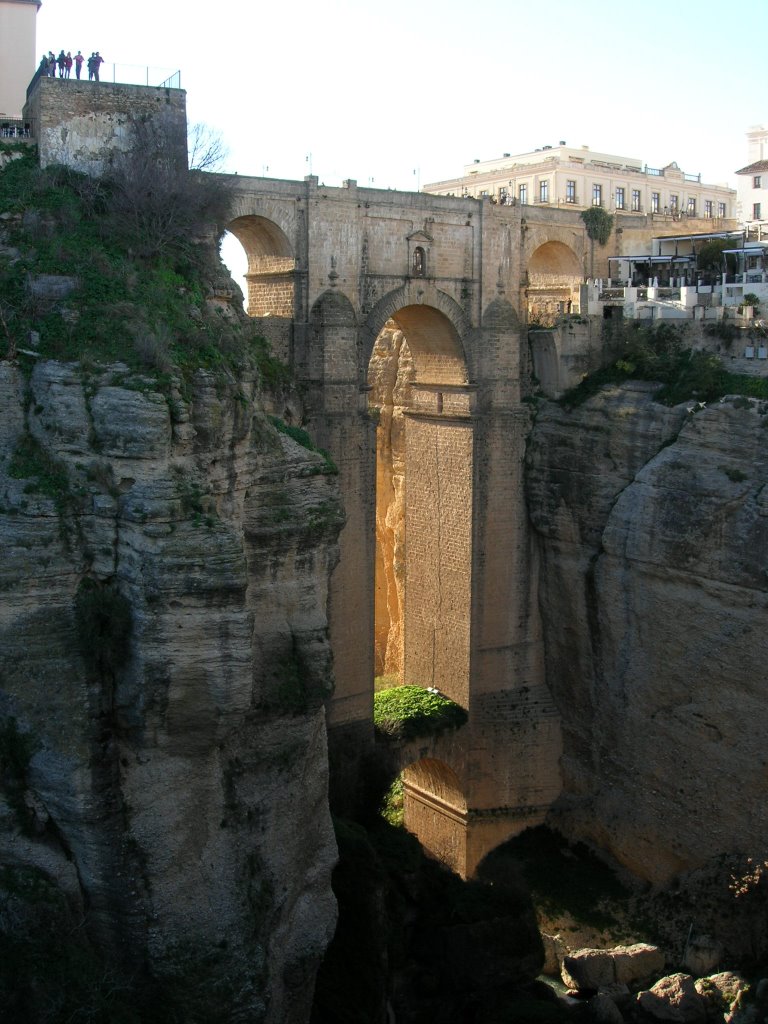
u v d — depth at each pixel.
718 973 47.50
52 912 26.94
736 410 49.28
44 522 27.20
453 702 57.31
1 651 27.02
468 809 57.06
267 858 30.31
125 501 27.28
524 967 48.22
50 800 27.41
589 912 53.03
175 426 27.94
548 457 56.69
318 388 49.09
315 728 31.73
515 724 57.84
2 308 29.88
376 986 40.56
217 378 29.42
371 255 51.19
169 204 37.53
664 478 51.19
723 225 68.75
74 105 38.53
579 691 57.12
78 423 27.77
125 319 29.73
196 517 27.36
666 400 52.59
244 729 30.09
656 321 56.44
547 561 57.81
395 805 62.59
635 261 62.47
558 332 56.78
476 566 56.59
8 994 25.75
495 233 55.88
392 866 48.59
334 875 41.28
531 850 57.16
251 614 27.77
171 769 28.23
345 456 50.06
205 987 28.02
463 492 56.47
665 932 50.78
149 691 26.97
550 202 79.81
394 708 55.62
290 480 31.92
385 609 75.75
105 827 27.52
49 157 38.19
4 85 50.22
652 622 52.19
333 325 49.19
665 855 52.47
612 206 83.06
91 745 27.25
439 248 53.81
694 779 51.09
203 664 27.22
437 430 57.62
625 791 54.56
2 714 27.28
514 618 58.03
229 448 29.67
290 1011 31.92
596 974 48.50
